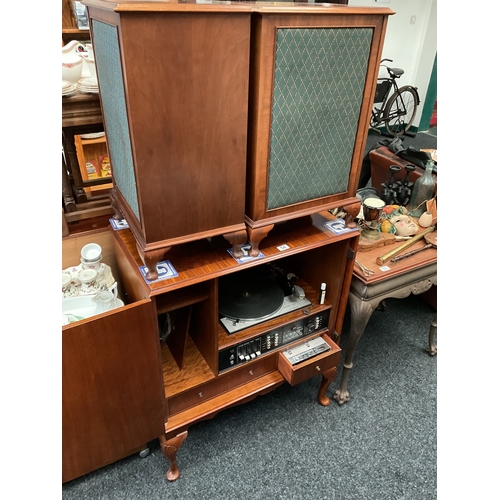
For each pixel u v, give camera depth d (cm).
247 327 132
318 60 94
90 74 118
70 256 137
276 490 132
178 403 126
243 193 102
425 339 199
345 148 112
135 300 119
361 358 186
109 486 131
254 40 87
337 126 106
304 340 145
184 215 97
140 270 106
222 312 135
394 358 187
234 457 141
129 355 104
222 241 119
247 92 89
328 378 150
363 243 159
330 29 92
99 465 119
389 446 147
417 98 476
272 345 138
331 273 143
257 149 98
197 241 119
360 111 108
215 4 83
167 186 91
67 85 112
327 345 146
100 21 88
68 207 137
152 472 136
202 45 80
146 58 76
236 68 85
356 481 135
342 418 157
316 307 145
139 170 86
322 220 134
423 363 185
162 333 135
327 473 137
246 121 92
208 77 83
